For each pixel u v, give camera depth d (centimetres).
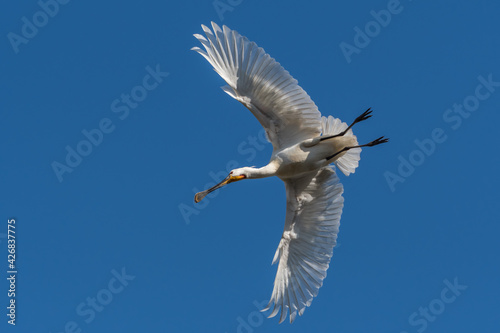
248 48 1634
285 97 1648
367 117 1681
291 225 1833
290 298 1789
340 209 1806
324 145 1680
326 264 1798
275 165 1706
